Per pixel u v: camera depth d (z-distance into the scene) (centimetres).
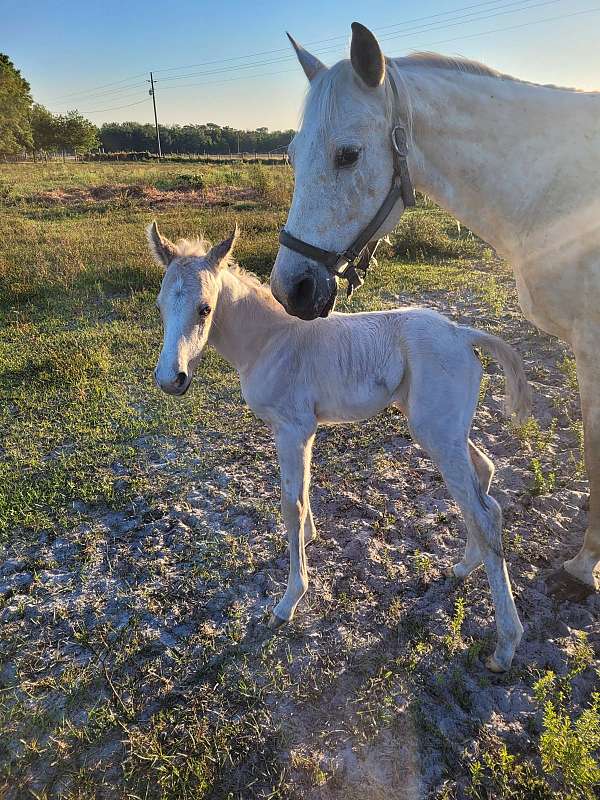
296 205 227
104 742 228
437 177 257
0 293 820
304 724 231
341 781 209
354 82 214
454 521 346
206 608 291
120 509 371
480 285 826
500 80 251
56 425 484
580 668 238
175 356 252
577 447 417
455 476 250
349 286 243
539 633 268
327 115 213
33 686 251
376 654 259
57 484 393
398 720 229
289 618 274
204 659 261
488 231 271
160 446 446
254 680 250
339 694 243
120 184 2244
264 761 216
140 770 216
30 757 223
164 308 263
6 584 311
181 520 359
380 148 222
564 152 245
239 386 548
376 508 361
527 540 326
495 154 248
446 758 215
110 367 591
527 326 645
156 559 325
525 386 268
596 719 203
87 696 247
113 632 276
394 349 263
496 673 248
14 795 212
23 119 5203
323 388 269
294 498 267
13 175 2781
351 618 280
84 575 313
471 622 275
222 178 2448
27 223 1375
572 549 319
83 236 1177
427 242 1059
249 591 301
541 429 445
